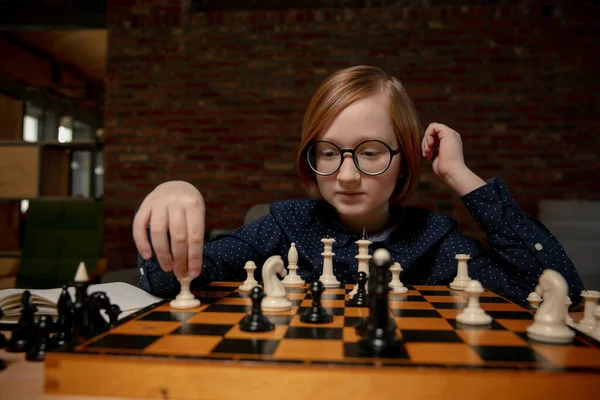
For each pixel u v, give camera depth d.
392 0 4.40
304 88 4.44
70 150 5.03
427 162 4.28
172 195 1.03
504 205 1.40
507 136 4.28
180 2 4.58
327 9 4.45
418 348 0.68
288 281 1.34
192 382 0.60
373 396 0.58
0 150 4.58
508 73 4.30
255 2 4.53
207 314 0.92
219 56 4.52
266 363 0.59
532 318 0.91
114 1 4.61
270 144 4.46
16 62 5.03
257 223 1.62
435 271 1.48
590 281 3.15
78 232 3.92
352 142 1.29
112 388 0.61
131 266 4.46
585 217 3.72
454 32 4.34
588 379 0.57
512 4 4.32
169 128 4.53
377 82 1.34
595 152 4.24
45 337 0.79
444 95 4.32
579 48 4.27
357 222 1.50
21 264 3.86
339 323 0.85
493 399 0.57
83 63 5.51
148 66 4.57
